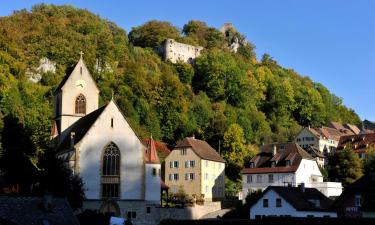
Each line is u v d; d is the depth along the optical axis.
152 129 147.00
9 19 173.88
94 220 68.81
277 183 108.69
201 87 193.50
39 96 135.88
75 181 75.94
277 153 113.44
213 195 116.69
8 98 126.81
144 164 83.88
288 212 76.75
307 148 146.62
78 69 98.12
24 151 83.19
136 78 160.25
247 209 92.38
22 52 154.38
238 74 194.00
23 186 76.94
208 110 169.00
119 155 82.88
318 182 106.50
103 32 185.38
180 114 156.00
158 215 85.12
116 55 175.88
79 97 97.38
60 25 175.12
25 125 103.00
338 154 124.88
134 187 82.81
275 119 198.00
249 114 179.88
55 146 94.44
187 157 115.44
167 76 166.25
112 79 159.00
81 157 80.69
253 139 164.38
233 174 134.12
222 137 144.25
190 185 114.00
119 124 83.62
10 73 143.00
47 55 157.25
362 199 69.38
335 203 72.75
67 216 47.22
